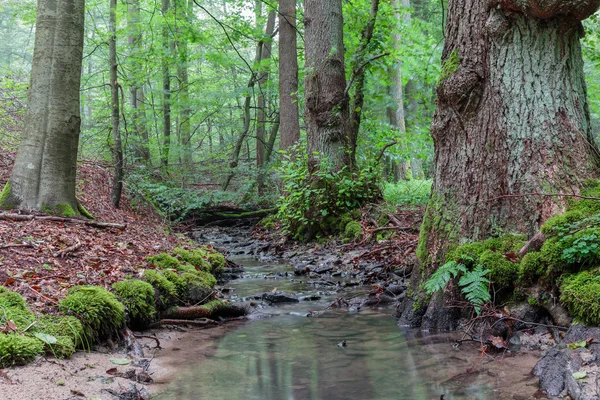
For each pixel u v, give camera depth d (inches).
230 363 143.3
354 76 416.5
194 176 609.0
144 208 490.0
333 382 125.3
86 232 265.1
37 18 291.9
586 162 161.2
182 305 198.4
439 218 181.8
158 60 659.4
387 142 517.0
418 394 114.5
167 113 687.1
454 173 179.5
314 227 411.8
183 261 264.8
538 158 163.0
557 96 165.2
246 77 958.4
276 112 697.6
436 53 614.9
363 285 267.1
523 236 162.2
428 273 181.5
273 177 623.2
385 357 144.8
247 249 431.8
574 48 170.9
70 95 295.6
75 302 147.1
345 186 398.0
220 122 824.3
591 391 97.7
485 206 170.7
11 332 124.5
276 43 950.4
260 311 217.6
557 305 141.2
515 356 135.3
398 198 434.9
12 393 102.0
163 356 150.9
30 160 285.0
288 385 123.9
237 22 623.5
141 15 718.5
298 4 761.0
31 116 288.5
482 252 164.2
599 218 140.4
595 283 129.3
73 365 125.6
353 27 489.1
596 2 160.2
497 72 170.2
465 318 165.5
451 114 179.8
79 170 458.3
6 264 176.9
